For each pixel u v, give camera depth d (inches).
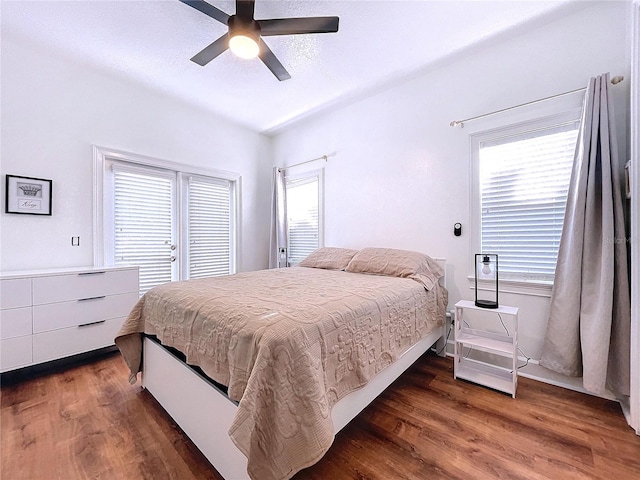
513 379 72.5
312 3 73.8
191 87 117.0
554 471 48.6
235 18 66.8
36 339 82.0
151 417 63.7
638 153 58.7
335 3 73.9
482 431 58.9
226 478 45.7
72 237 102.0
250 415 36.7
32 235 94.1
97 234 107.5
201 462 51.0
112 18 78.8
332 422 45.8
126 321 73.2
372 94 122.6
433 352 100.9
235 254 155.5
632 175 60.0
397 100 115.4
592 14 75.3
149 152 121.6
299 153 156.3
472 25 82.0
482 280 92.8
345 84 114.4
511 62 88.1
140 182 121.0
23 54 91.7
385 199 119.7
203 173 140.9
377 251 105.0
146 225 123.0
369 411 65.9
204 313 53.8
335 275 95.7
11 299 78.0
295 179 159.2
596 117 70.2
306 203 153.3
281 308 50.6
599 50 74.5
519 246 87.7
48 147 96.9
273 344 40.2
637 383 57.6
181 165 132.1
